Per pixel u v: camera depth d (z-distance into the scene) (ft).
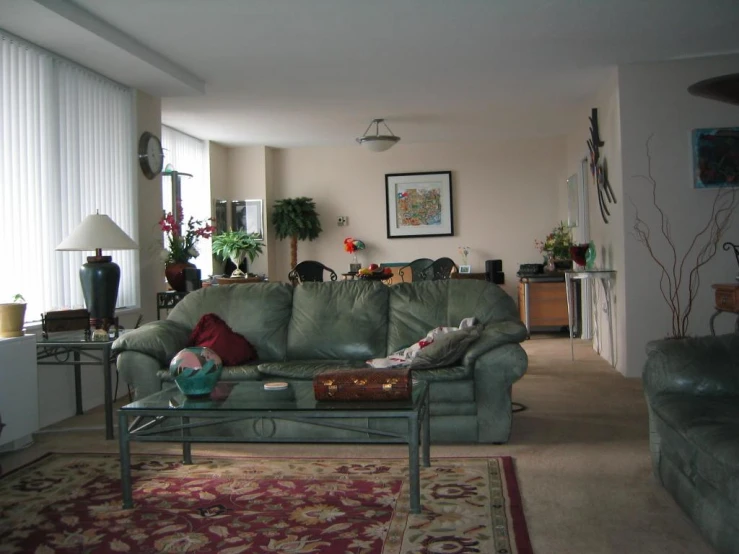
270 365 12.45
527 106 22.88
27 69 13.88
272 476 10.28
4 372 11.57
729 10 13.74
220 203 28.37
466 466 10.49
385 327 13.89
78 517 8.74
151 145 18.69
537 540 7.75
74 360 14.83
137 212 18.01
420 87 19.71
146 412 8.85
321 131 26.21
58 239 14.76
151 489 9.79
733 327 17.15
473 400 11.60
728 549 6.83
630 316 17.69
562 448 11.48
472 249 29.71
